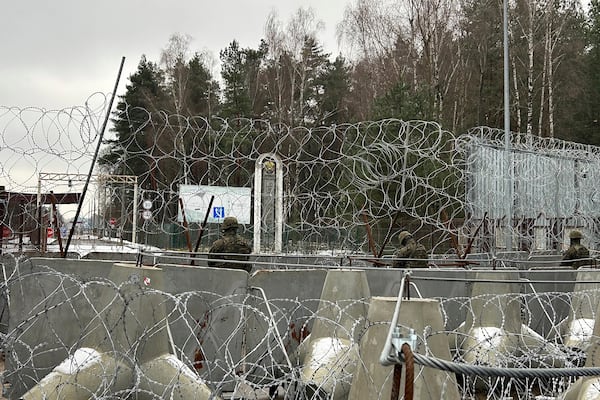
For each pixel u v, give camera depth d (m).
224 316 5.91
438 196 11.23
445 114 33.25
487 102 38.44
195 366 5.74
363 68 36.19
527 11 35.50
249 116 30.23
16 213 10.19
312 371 5.33
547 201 14.26
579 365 5.61
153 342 5.16
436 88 30.95
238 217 13.16
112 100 7.49
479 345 5.65
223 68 39.31
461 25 35.44
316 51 40.16
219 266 7.77
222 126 10.37
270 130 11.34
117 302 5.21
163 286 5.41
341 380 5.11
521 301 7.40
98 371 4.97
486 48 38.06
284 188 13.30
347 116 37.91
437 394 4.45
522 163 13.74
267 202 12.90
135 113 24.17
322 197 11.54
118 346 5.09
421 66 33.47
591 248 15.24
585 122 39.44
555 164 14.54
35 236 11.05
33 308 5.70
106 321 5.01
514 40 36.88
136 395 5.01
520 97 37.25
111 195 11.00
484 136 12.12
